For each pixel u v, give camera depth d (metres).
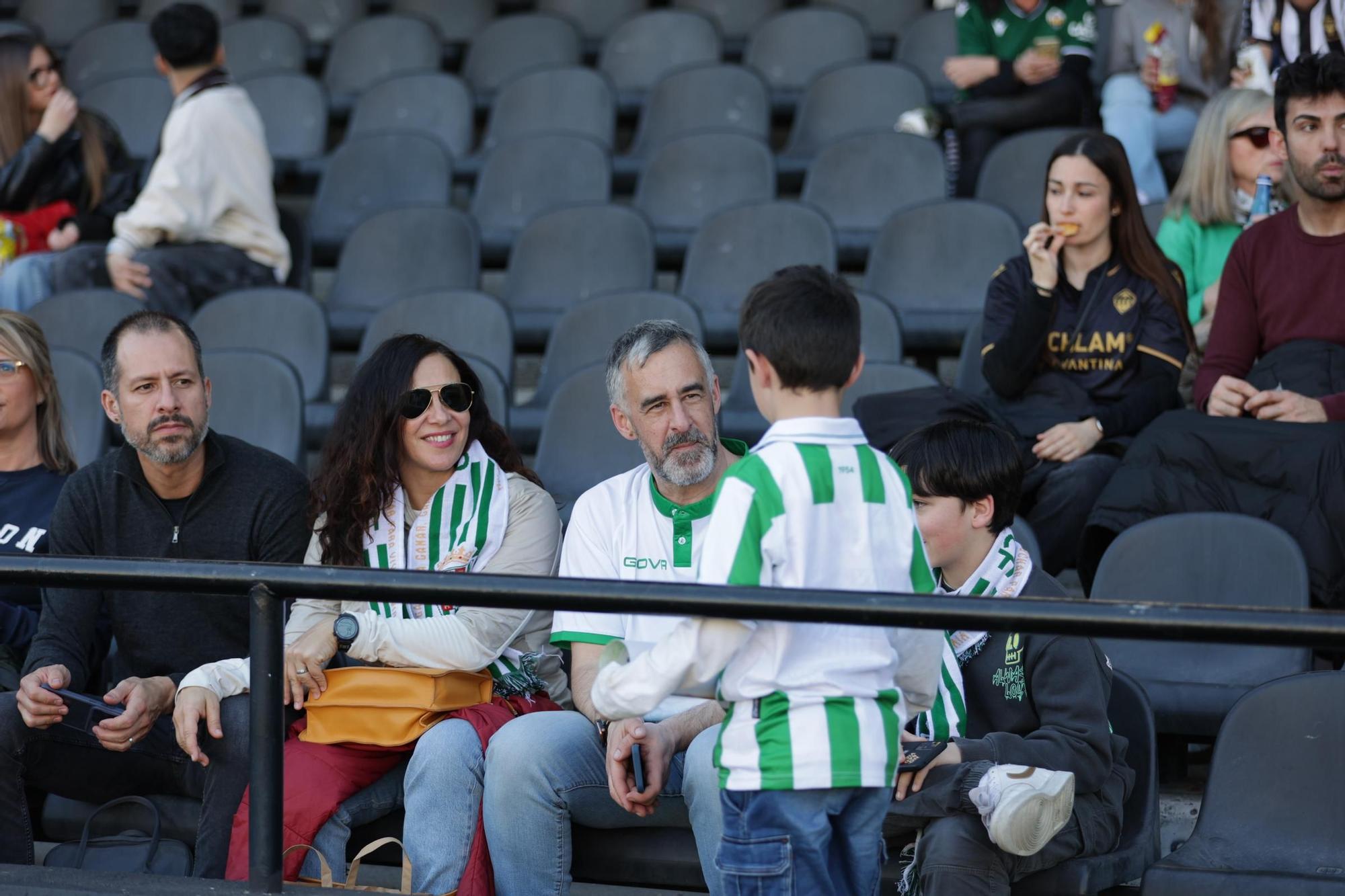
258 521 12.14
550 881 10.25
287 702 11.25
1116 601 7.65
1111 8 25.77
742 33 29.83
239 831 10.55
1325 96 14.12
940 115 23.95
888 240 20.61
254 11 31.47
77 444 17.70
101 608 12.48
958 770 9.78
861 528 8.19
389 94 27.28
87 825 11.19
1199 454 13.64
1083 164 15.18
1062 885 9.98
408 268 22.50
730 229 21.30
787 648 8.12
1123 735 11.00
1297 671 12.37
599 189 24.34
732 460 10.86
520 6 31.30
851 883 8.48
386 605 11.34
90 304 20.08
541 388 19.16
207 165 21.38
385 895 9.48
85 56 29.73
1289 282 14.61
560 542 11.73
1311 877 9.64
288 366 17.69
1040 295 15.05
